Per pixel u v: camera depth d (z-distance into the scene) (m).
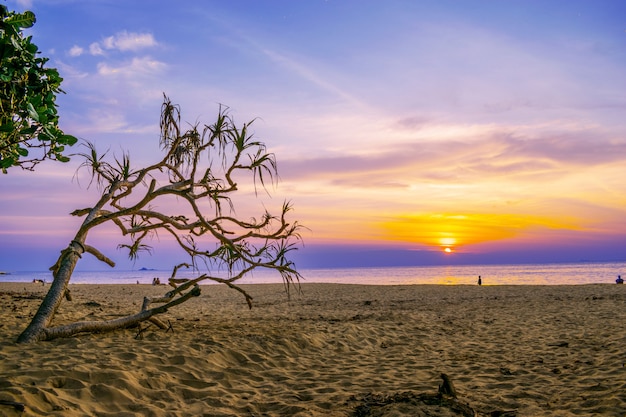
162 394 4.81
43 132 5.19
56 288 7.01
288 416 4.38
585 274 94.38
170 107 7.35
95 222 7.25
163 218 7.75
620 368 6.14
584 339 8.84
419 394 4.78
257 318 12.16
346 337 8.88
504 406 4.73
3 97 5.05
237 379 5.72
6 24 4.58
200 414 4.35
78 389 4.50
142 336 7.40
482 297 20.42
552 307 15.17
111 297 20.75
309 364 6.82
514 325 11.27
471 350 8.12
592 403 4.71
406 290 25.72
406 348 8.39
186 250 8.17
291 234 7.73
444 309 15.51
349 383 5.66
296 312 14.38
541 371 6.28
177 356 6.08
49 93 5.43
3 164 5.19
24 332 6.62
